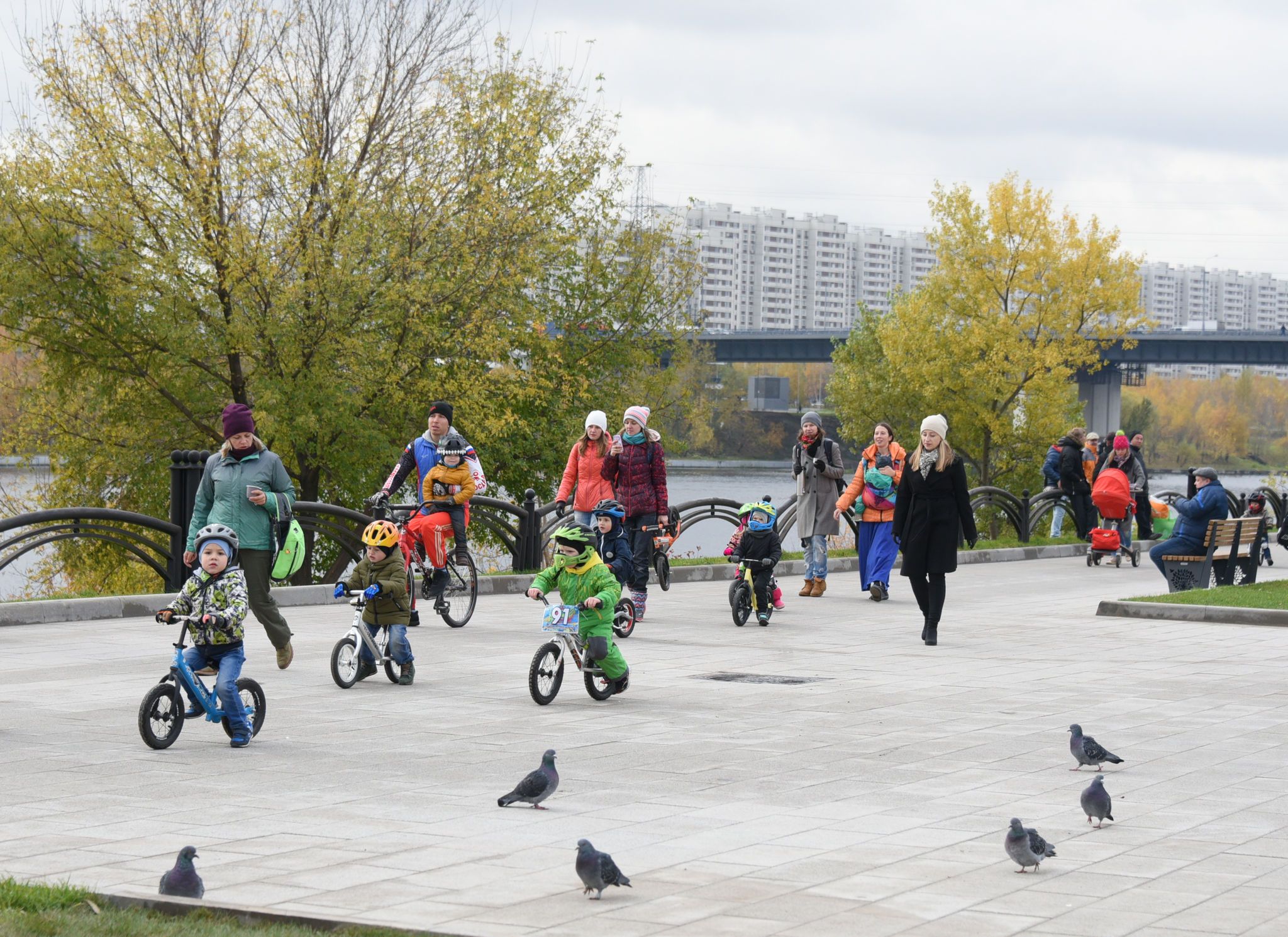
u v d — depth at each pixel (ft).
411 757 31.81
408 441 117.70
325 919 18.57
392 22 116.67
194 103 104.32
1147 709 39.19
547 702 39.37
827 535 71.67
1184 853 23.34
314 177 106.11
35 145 103.24
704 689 42.42
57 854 23.03
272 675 43.96
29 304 103.81
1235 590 69.26
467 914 19.43
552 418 134.41
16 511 116.47
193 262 105.19
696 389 211.20
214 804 26.94
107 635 52.01
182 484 62.08
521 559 75.15
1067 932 18.54
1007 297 156.15
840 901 20.26
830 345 318.04
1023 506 107.76
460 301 116.06
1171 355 300.61
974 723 36.70
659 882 21.31
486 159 119.24
